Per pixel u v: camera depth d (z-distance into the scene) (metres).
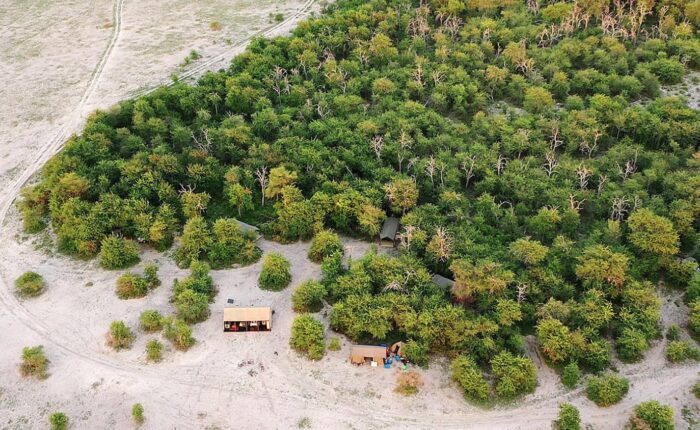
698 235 94.62
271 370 81.31
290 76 141.50
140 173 109.12
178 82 148.00
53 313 90.12
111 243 97.62
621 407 75.88
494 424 74.38
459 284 86.06
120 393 78.69
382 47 147.62
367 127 120.00
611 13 159.25
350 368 81.38
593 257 89.56
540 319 84.88
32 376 81.19
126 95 146.00
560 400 77.00
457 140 118.00
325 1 191.00
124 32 179.75
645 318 83.00
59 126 135.12
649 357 82.25
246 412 76.25
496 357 78.44
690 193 100.75
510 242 97.25
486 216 102.56
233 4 195.88
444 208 104.25
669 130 115.94
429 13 166.62
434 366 81.44
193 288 90.56
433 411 75.94
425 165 110.31
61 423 73.94
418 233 95.19
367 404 76.94
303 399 77.62
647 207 99.19
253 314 85.56
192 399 77.81
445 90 132.25
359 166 113.62
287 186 105.31
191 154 113.12
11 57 167.00
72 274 96.94
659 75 138.12
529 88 132.00
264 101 129.75
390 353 82.44
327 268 92.31
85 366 82.25
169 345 84.81
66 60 164.25
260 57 145.75
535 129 120.31
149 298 92.12
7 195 114.81
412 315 82.75
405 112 125.25
